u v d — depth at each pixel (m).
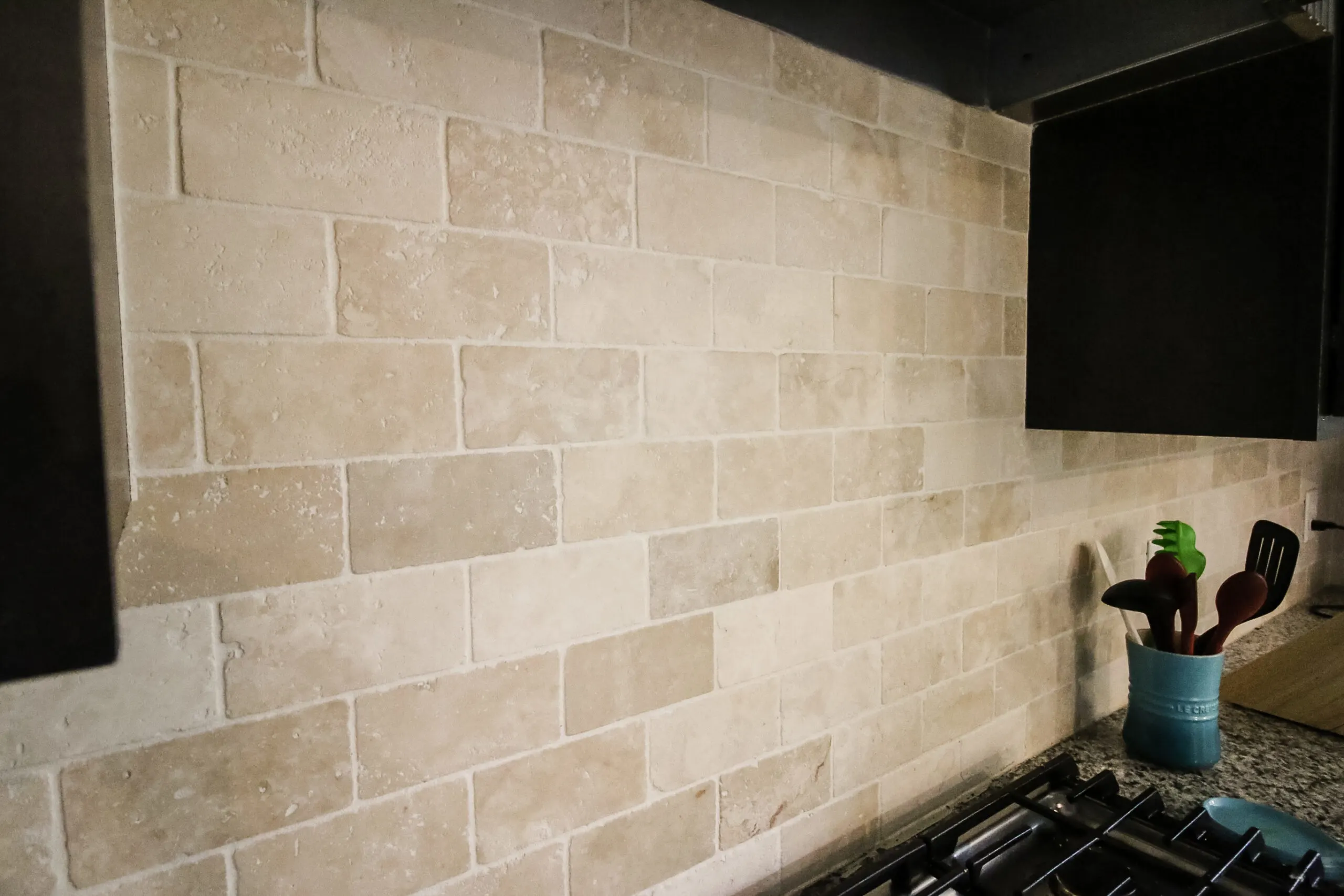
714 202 0.80
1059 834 0.94
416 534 0.62
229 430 0.54
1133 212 1.05
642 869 0.78
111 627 0.25
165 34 0.51
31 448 0.24
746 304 0.83
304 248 0.56
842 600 0.96
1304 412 0.89
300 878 0.59
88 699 0.50
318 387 0.57
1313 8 0.77
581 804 0.73
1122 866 0.88
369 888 0.62
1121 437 1.41
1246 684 1.49
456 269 0.63
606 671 0.75
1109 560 1.37
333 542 0.59
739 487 0.84
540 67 0.67
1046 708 1.27
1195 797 1.07
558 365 0.69
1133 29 0.89
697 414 0.80
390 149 0.60
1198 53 0.88
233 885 0.56
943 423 1.07
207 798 0.55
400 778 0.63
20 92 0.23
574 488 0.71
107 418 0.26
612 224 0.72
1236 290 0.95
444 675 0.65
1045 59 1.00
